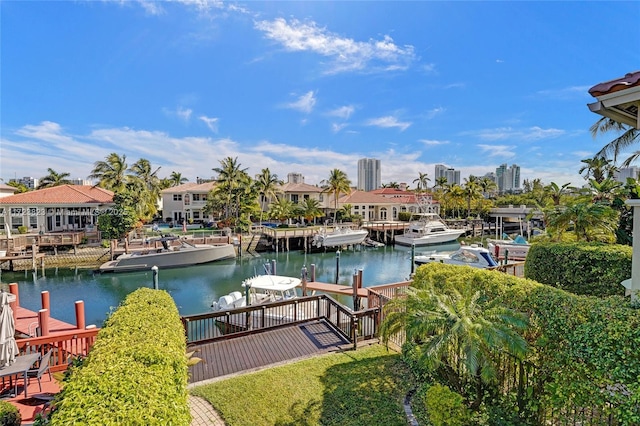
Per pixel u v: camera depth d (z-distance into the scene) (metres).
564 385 4.27
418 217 48.06
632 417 3.56
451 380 5.38
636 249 4.46
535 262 8.80
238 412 5.27
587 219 10.73
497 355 5.15
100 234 29.80
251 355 7.89
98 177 41.03
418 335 5.30
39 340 7.17
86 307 17.14
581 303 4.37
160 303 5.36
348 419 5.07
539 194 42.72
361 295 14.88
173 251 25.92
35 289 20.23
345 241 34.72
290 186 54.59
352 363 7.07
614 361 3.76
